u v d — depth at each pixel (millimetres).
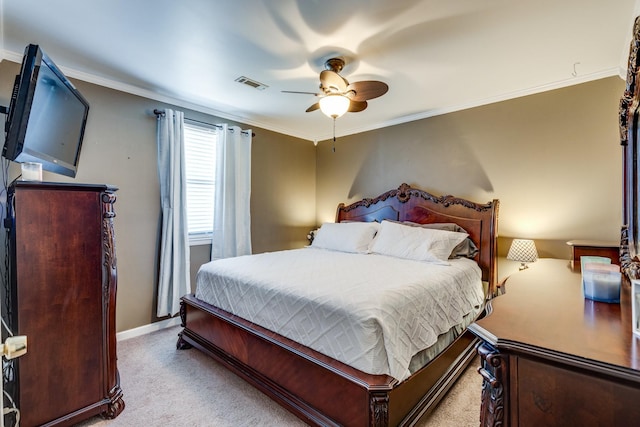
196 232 3482
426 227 3336
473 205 3205
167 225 3076
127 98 2900
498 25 1932
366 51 2244
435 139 3582
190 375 2230
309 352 1692
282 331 1892
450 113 3461
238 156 3656
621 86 2504
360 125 4203
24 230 1525
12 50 2215
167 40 2109
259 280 2145
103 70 2564
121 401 1842
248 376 2018
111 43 2152
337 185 4621
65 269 1649
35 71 1517
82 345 1700
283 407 1810
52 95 1756
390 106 3424
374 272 2301
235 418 1784
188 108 3365
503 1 1713
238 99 3248
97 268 1763
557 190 2797
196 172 3469
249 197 3834
